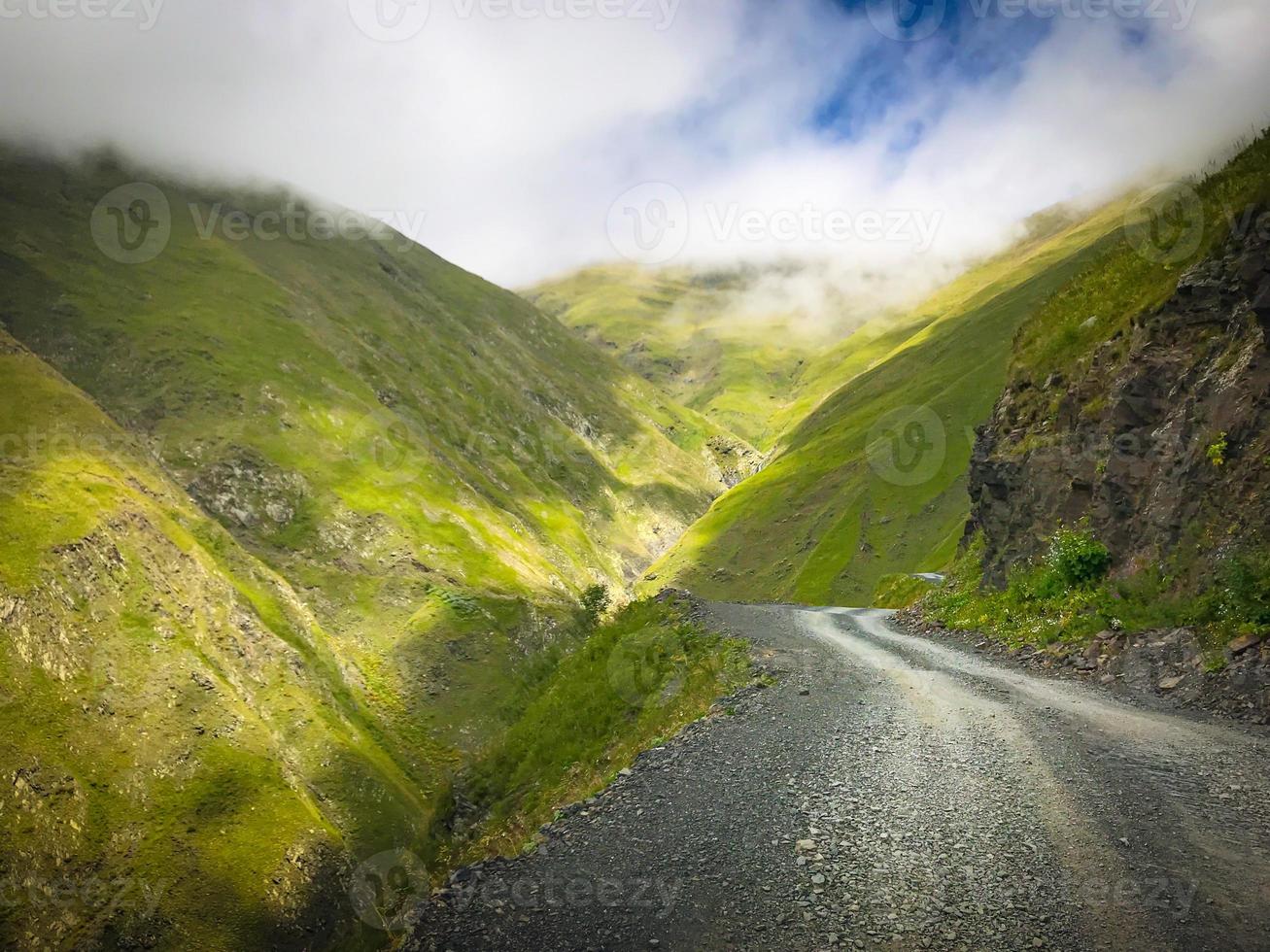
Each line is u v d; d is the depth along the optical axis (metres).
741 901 7.42
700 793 10.56
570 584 184.12
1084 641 16.77
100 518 100.88
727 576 196.75
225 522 140.50
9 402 117.56
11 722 74.56
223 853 77.50
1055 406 26.20
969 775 10.07
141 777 79.31
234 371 172.38
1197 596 15.09
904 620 28.83
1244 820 8.14
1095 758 10.33
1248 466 15.59
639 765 12.37
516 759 22.11
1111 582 18.11
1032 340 29.95
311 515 150.50
